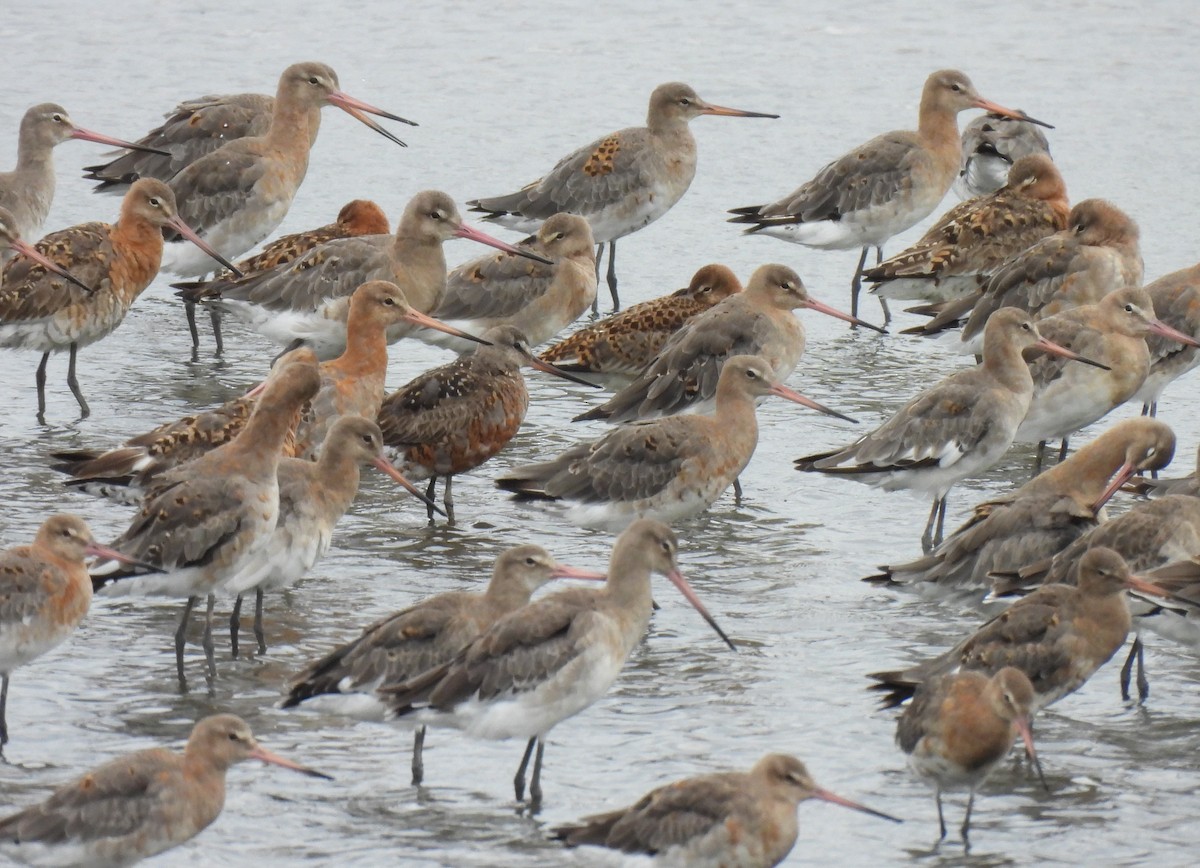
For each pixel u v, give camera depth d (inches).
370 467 820.0
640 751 569.3
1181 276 857.5
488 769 559.8
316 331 898.7
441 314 920.3
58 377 904.3
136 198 882.8
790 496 789.2
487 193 1140.5
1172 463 808.3
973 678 516.1
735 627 659.4
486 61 1387.8
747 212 1042.7
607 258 1091.3
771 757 479.8
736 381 720.3
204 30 1444.4
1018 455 849.5
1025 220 972.6
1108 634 564.4
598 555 722.8
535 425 862.5
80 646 640.4
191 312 944.9
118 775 479.8
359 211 964.0
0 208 845.8
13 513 732.7
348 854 505.0
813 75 1360.7
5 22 1449.3
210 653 618.2
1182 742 581.3
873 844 516.1
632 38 1441.9
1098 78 1349.7
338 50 1405.0
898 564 647.8
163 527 604.1
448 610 558.6
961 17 1488.7
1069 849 512.4
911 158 1023.0
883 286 981.2
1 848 469.4
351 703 545.0
